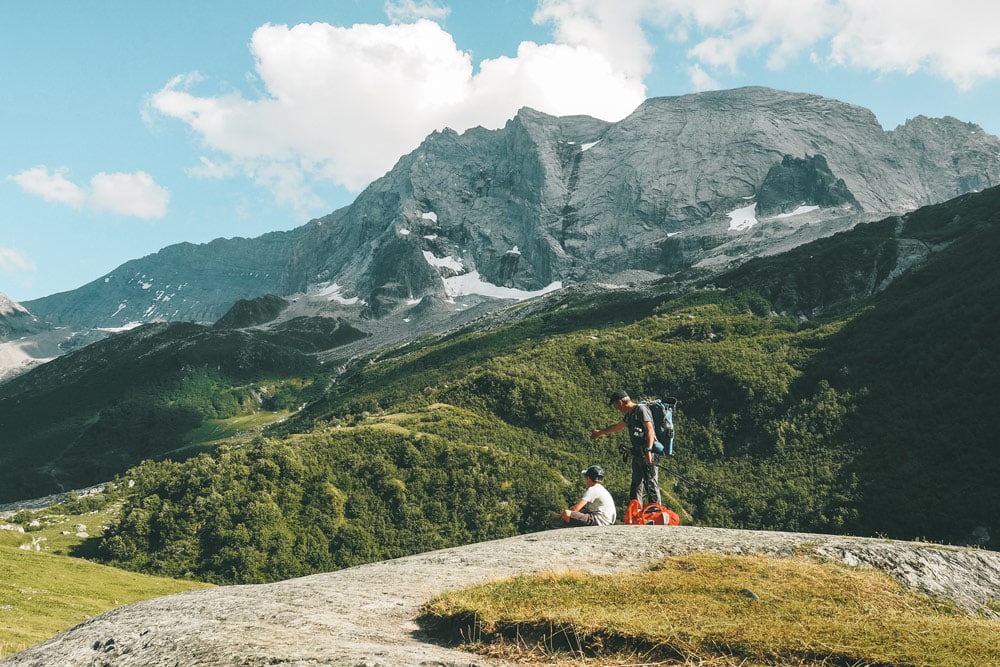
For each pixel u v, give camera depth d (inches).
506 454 5851.4
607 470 5959.6
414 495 5388.8
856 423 6013.8
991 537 4426.7
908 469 5216.5
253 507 4987.7
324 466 5595.5
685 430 6692.9
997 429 5172.2
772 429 6309.1
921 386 6028.5
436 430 6535.4
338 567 4781.0
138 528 4985.2
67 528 5669.3
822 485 5403.5
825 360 7155.5
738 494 5521.7
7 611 2834.6
